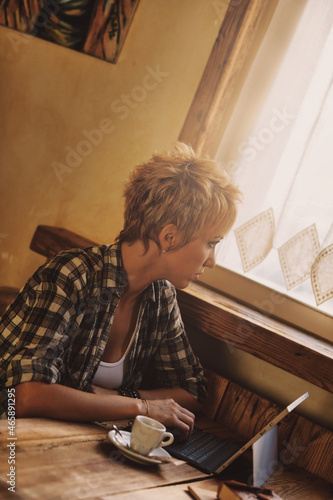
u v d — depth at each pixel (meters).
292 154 1.81
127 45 2.11
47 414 1.23
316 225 1.74
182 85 1.97
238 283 1.89
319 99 1.76
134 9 2.07
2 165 2.44
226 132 1.91
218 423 1.66
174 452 1.28
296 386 1.61
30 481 0.96
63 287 1.31
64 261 1.36
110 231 2.14
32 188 2.37
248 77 1.87
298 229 1.77
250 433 1.60
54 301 1.29
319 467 1.48
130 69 2.10
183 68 1.97
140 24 2.07
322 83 1.76
